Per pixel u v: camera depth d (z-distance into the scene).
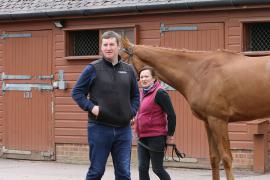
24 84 15.40
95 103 7.66
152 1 13.44
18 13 14.99
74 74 14.64
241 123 12.80
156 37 13.70
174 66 9.13
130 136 7.85
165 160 13.65
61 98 14.87
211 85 8.84
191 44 13.31
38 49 15.17
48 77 15.02
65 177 12.42
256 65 8.77
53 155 15.04
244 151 12.79
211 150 8.93
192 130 13.34
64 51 14.73
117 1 13.92
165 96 8.66
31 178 12.27
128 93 7.77
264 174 12.34
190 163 13.38
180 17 13.43
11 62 15.57
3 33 15.67
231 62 8.90
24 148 15.45
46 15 14.70
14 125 15.60
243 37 12.74
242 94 8.76
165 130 8.78
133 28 13.94
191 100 9.03
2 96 15.74
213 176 8.93
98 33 14.50
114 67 7.74
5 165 14.49
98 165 7.70
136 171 13.16
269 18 12.41
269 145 12.63
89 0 14.39
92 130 7.70
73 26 14.65
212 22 13.08
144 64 9.29
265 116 8.85
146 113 8.75
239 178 11.74
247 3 12.44
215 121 8.84
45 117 15.12
